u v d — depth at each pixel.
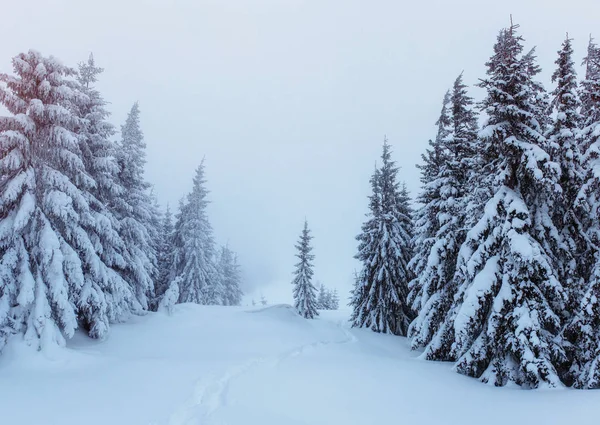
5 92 13.97
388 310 27.50
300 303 44.81
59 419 7.03
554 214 13.75
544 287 11.88
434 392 10.02
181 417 7.33
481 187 14.48
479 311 12.30
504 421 7.47
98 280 16.78
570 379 11.92
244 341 18.83
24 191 14.16
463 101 19.44
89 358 12.91
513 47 13.52
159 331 19.30
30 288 12.95
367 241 30.78
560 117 13.47
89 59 20.75
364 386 10.46
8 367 11.49
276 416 7.54
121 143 27.62
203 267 38.44
